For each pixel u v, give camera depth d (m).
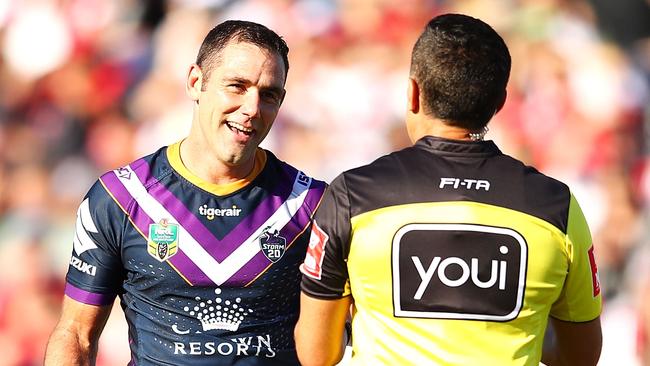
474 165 11.56
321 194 14.09
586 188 34.38
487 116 11.63
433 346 11.19
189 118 36.12
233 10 38.78
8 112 38.47
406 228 11.30
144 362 13.72
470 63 11.38
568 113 36.22
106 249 13.72
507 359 11.16
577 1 39.47
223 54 13.37
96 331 13.98
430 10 38.84
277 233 13.77
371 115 35.81
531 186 11.52
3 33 40.34
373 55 37.09
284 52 13.71
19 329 31.41
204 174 13.76
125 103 37.94
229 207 13.72
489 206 11.33
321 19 38.22
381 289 11.39
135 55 39.00
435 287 11.21
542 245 11.29
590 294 11.84
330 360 12.27
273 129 34.94
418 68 11.65
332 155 35.03
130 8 40.19
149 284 13.66
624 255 32.81
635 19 39.50
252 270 13.66
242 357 13.68
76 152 37.38
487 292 11.19
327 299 11.91
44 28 40.09
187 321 13.64
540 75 36.84
